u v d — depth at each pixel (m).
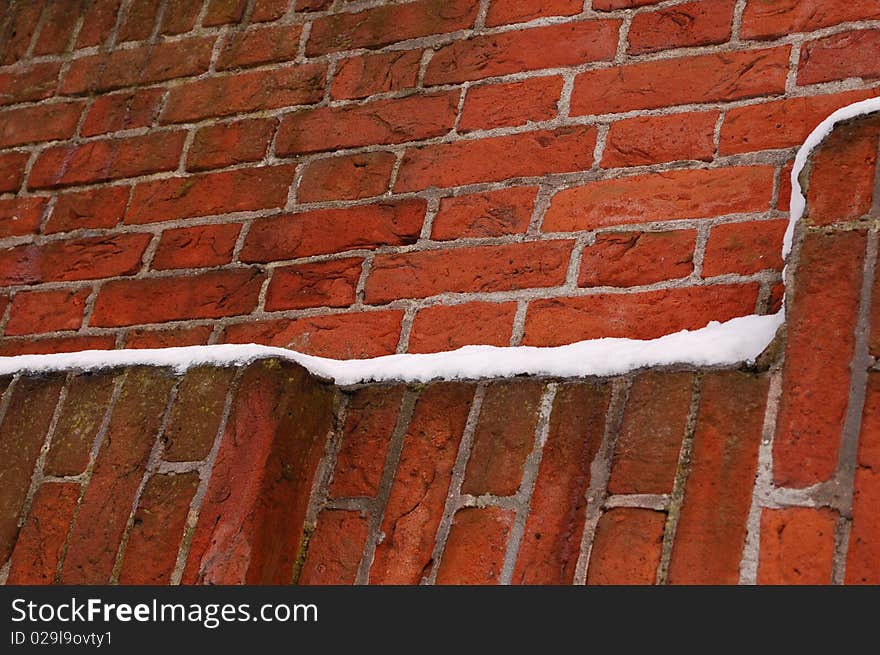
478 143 1.40
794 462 0.96
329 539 1.12
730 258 1.19
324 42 1.59
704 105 1.30
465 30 1.50
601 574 0.98
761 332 1.06
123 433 1.21
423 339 1.28
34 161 1.69
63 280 1.55
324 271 1.39
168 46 1.70
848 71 1.25
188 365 1.23
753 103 1.28
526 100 1.40
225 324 1.41
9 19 1.87
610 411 1.06
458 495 1.08
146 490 1.16
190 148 1.58
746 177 1.24
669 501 0.99
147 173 1.59
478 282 1.29
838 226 1.05
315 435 1.17
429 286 1.32
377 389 1.20
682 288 1.19
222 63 1.64
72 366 1.30
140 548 1.12
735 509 0.96
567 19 1.44
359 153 1.46
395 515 1.10
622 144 1.32
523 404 1.11
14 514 1.21
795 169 1.14
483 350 1.18
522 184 1.34
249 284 1.43
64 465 1.22
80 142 1.68
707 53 1.33
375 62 1.53
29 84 1.78
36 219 1.63
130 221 1.56
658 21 1.38
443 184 1.39
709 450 1.00
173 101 1.64
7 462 1.25
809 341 1.01
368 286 1.35
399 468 1.13
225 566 1.07
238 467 1.12
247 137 1.55
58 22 1.83
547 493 1.04
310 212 1.45
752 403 1.00
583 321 1.22
